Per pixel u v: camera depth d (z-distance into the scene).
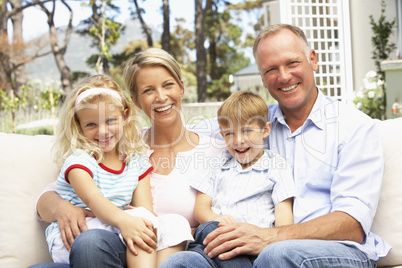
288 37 2.15
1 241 1.90
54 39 13.80
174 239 1.80
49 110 10.71
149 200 2.07
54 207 1.88
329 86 7.83
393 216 1.90
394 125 2.08
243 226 1.72
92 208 1.83
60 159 2.06
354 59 8.05
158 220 1.85
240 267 1.64
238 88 17.17
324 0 7.62
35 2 13.27
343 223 1.73
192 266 1.58
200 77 16.62
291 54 2.12
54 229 1.86
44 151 2.15
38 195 2.04
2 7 12.79
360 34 8.07
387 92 6.89
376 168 1.89
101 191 1.98
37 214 1.97
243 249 1.66
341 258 1.55
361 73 8.11
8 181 2.01
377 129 2.00
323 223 1.73
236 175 2.18
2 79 12.59
